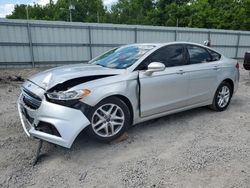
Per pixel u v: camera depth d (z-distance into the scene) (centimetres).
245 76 1034
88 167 284
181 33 1733
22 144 340
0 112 491
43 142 343
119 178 262
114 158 303
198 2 3925
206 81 449
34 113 300
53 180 260
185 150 324
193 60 437
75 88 297
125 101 346
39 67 1354
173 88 394
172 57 406
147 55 375
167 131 388
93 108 309
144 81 355
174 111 411
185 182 256
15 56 1302
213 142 350
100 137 326
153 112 377
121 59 388
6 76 1002
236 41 1989
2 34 1247
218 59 487
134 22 5312
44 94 296
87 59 1480
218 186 250
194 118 452
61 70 354
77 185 252
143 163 292
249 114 481
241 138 365
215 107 487
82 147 331
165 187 247
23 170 277
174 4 3859
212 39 1872
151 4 5050
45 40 1349
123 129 344
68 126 286
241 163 293
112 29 1498
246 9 3444
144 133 380
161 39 1672
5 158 302
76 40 1423
